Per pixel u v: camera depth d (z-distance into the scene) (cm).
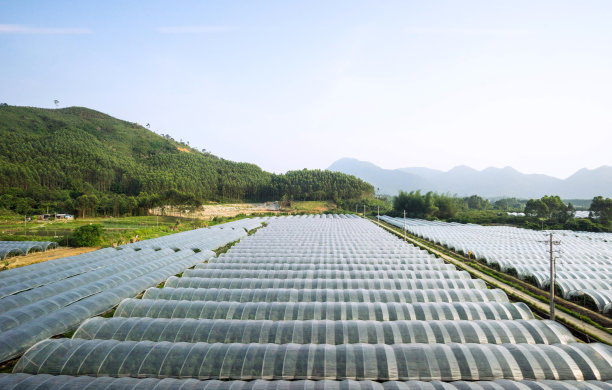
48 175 14275
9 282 3338
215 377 1808
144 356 1875
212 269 3812
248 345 1988
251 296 3005
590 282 3744
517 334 2209
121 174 17638
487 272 4662
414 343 2081
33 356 1856
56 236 6931
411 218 13900
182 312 2603
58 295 2936
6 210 9944
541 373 1789
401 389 1592
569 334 2222
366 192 19688
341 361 1870
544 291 3856
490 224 11712
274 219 12606
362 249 5562
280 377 1812
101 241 6194
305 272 3772
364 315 2595
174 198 12081
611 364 1812
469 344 2000
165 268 4062
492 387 1595
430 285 3419
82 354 1873
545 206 11256
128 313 2598
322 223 10806
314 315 2588
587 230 9488
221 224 10444
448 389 1587
